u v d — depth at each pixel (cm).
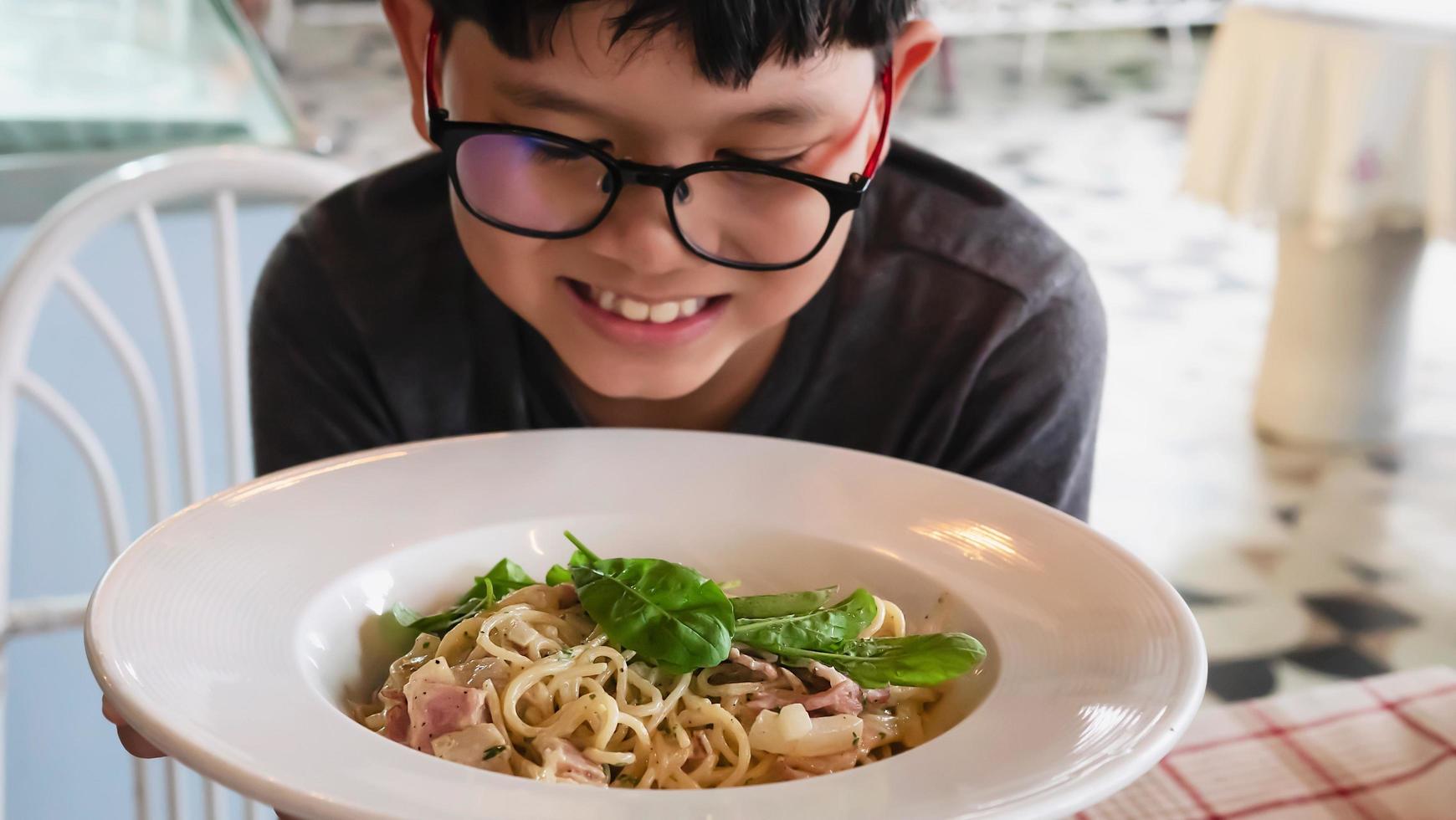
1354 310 345
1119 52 751
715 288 89
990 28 699
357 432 115
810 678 78
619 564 77
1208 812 90
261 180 143
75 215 135
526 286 90
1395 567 297
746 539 87
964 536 84
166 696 59
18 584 188
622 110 78
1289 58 325
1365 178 323
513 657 75
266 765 55
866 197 118
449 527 84
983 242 117
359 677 77
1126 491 328
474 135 82
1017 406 113
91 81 187
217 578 73
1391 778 93
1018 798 55
